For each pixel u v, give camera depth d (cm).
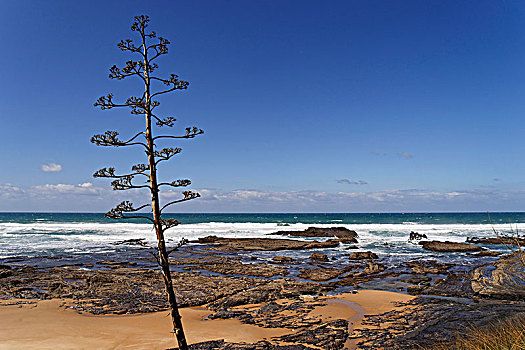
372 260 2811
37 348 1117
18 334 1238
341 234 4528
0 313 1466
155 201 612
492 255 2989
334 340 1180
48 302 1627
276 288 1856
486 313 1367
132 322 1391
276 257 2867
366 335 1230
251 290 1814
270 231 5081
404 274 2289
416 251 3288
